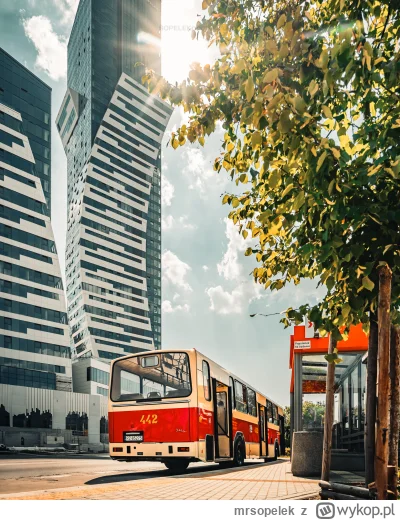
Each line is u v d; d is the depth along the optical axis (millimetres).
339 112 5035
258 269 7406
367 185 4512
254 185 6707
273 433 27000
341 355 16375
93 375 94250
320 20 5941
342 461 14789
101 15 150000
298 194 4520
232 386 17906
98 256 128000
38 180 91625
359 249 4559
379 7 4664
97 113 140000
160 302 170125
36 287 86688
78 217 129250
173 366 14414
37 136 100062
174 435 13891
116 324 127188
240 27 6344
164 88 6000
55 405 78625
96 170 133500
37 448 62531
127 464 22812
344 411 17078
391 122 4672
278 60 4562
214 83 5527
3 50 94812
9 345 80000
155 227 174875
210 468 18359
